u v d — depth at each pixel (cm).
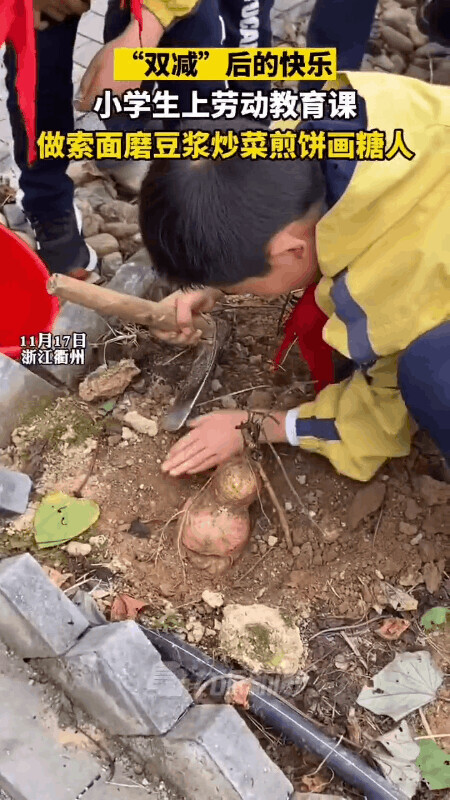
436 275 138
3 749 131
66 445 177
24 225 228
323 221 136
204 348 189
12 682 138
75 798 129
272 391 188
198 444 167
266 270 139
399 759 143
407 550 167
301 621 159
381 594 162
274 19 292
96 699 133
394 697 150
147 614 156
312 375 191
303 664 152
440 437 147
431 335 140
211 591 161
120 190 239
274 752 143
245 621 152
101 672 131
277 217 132
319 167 134
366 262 142
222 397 186
